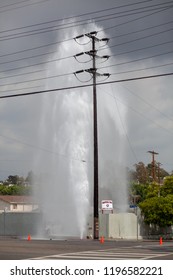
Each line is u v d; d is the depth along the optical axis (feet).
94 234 134.00
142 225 165.17
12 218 162.91
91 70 141.79
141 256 73.41
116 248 90.53
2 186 403.75
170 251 84.89
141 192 263.29
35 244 97.35
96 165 136.05
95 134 137.49
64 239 133.18
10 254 72.84
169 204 165.37
